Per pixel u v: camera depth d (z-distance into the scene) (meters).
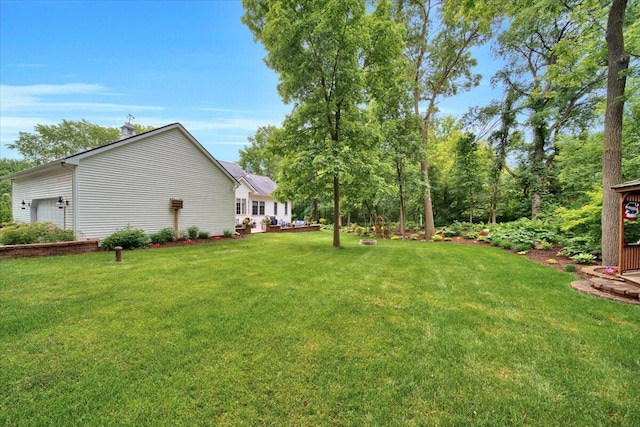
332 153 8.00
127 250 8.43
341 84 8.36
